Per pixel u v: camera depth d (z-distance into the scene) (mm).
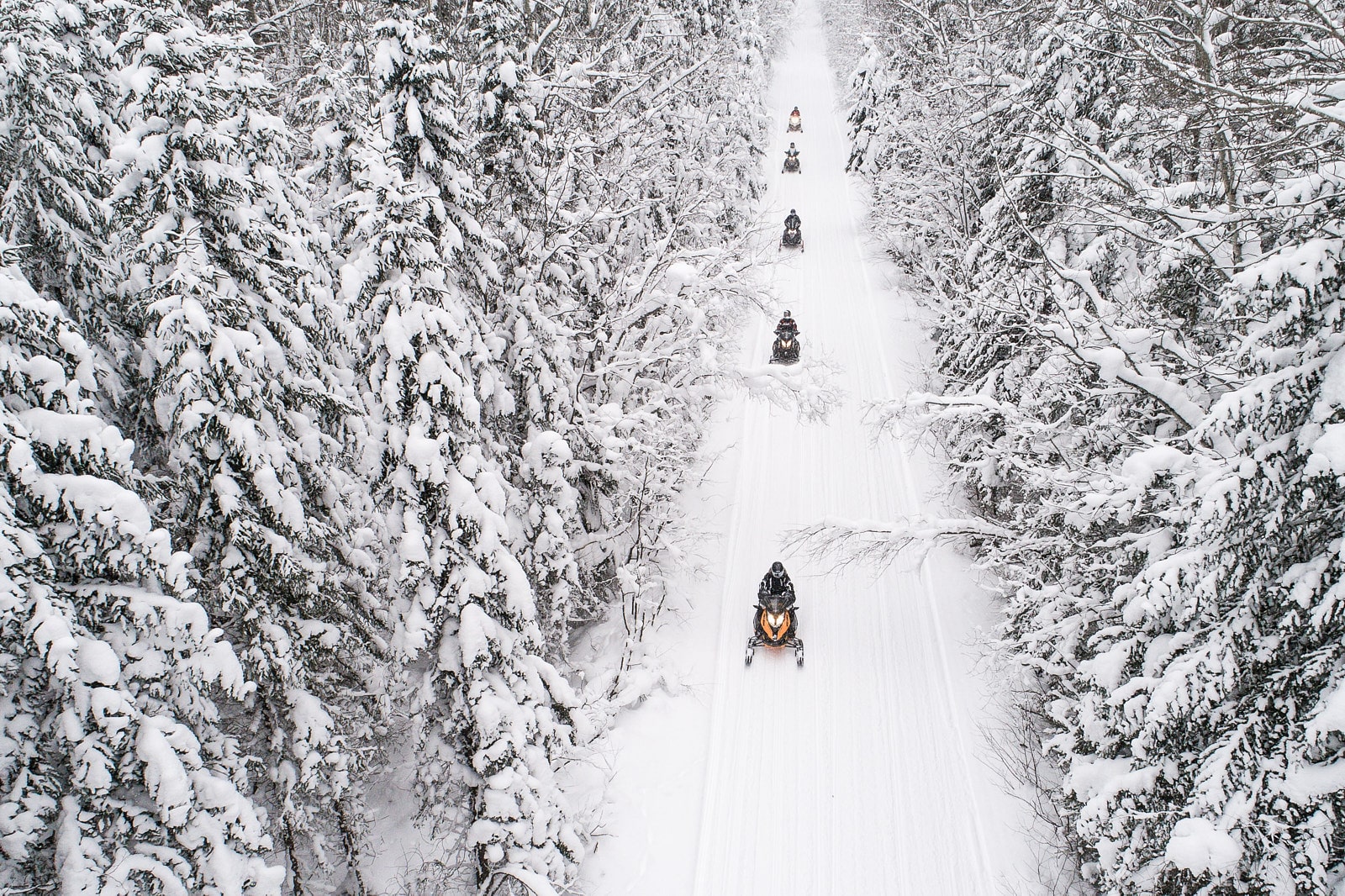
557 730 10117
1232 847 6789
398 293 8570
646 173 17812
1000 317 15109
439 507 8859
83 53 8234
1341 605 6402
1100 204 11789
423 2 13281
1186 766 7883
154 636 6559
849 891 10234
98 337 7953
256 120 9281
